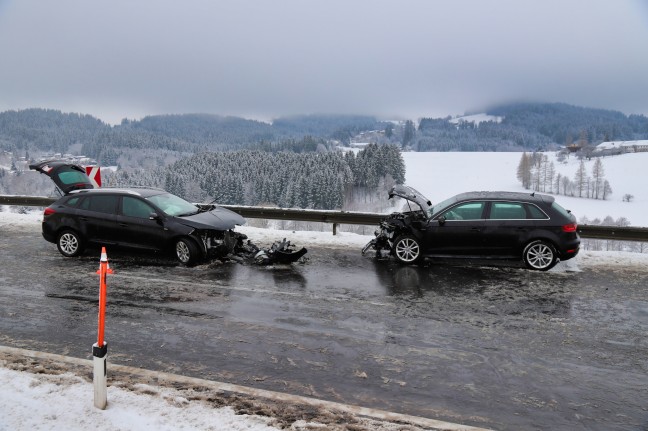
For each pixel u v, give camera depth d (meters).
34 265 10.96
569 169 153.50
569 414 5.30
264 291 9.34
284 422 4.89
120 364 6.30
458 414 5.28
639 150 176.50
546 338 7.27
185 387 5.57
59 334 7.20
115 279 9.93
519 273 10.66
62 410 4.95
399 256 11.47
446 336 7.30
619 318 8.12
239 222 11.58
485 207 11.01
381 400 5.53
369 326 7.66
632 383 5.98
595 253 12.38
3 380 5.55
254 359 6.48
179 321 7.75
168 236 10.97
